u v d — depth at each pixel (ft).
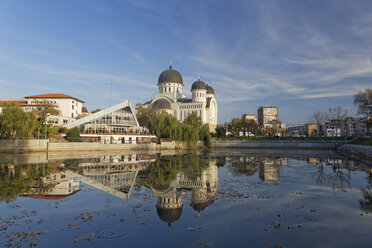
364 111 199.21
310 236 23.82
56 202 35.45
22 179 54.60
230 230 25.22
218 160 107.34
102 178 56.29
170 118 221.25
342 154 163.53
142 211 31.22
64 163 90.48
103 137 199.93
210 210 31.94
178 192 42.16
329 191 43.29
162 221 27.68
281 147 257.14
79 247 21.13
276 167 80.18
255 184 49.55
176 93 371.97
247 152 187.21
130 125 235.20
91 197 38.37
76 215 29.58
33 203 34.81
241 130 352.08
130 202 35.53
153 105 354.95
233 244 21.94
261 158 121.08
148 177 57.77
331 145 242.58
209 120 372.17
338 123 302.86
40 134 165.27
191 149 228.84
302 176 60.34
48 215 29.58
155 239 22.90
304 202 35.91
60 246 21.29
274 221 27.94
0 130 139.95
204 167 79.15
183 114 353.31
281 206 33.78
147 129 248.32
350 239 23.07
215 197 38.70
